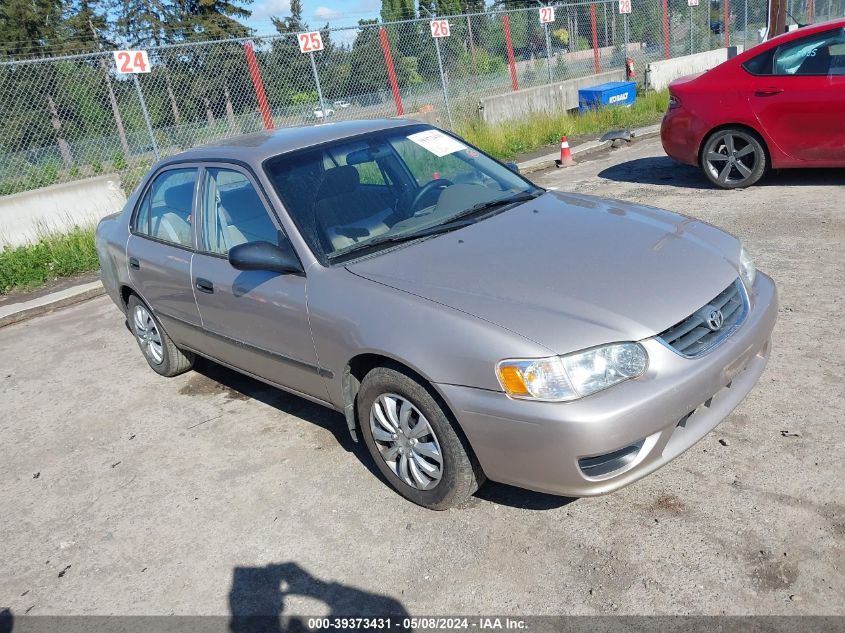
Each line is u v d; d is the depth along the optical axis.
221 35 37.91
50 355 6.40
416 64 15.07
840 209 6.83
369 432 3.53
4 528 3.85
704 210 7.47
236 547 3.38
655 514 3.12
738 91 7.79
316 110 13.82
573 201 4.15
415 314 3.12
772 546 2.83
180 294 4.58
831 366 4.04
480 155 4.67
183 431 4.59
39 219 9.74
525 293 3.07
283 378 4.06
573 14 18.44
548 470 2.85
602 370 2.78
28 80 11.02
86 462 4.41
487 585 2.89
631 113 14.59
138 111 11.91
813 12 25.27
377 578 3.04
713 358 2.98
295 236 3.69
